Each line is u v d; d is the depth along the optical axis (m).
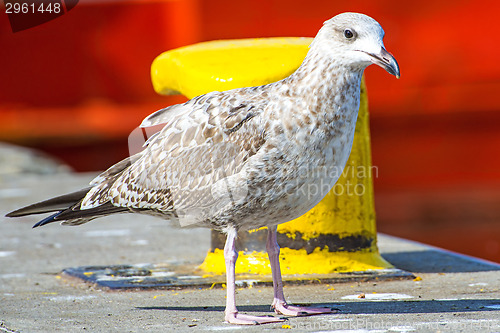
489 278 10.60
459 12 26.20
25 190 20.67
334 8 26.28
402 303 9.13
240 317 8.34
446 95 26.38
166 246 13.39
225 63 10.72
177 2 27.47
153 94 28.38
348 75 8.16
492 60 26.25
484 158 26.83
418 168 27.05
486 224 25.17
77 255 12.72
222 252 11.15
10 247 13.55
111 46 28.30
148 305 9.32
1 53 28.34
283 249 10.89
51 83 28.48
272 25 26.56
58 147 28.52
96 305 9.37
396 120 26.75
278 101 8.23
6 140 28.41
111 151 28.56
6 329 8.20
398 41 26.41
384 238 14.14
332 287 10.20
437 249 12.97
